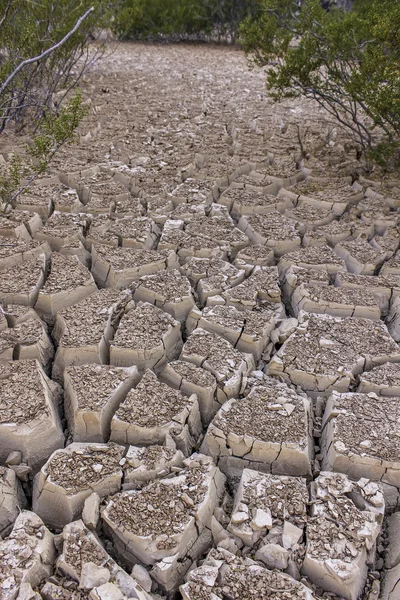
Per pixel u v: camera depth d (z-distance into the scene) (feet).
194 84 32.86
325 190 16.89
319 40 18.72
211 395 9.21
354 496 7.50
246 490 7.48
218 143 20.99
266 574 6.44
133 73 35.88
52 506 7.41
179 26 54.24
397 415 8.66
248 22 20.79
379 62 15.66
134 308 11.35
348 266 13.62
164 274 12.36
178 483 7.48
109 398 8.71
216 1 54.49
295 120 24.72
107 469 7.61
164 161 18.97
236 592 6.27
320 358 10.03
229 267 12.85
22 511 7.11
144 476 7.64
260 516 7.06
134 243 13.75
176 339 10.73
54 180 17.13
